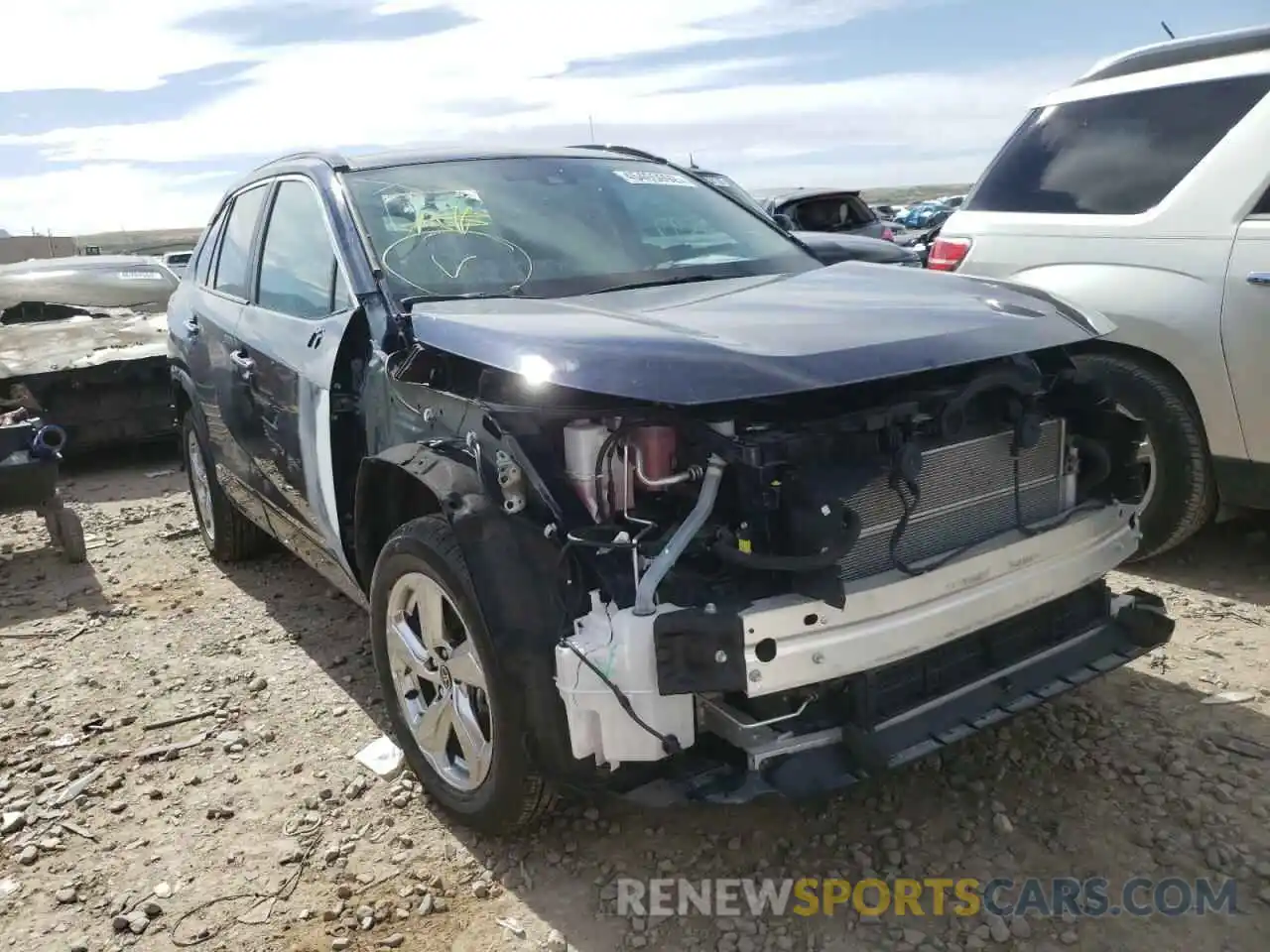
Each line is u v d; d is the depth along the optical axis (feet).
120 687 13.94
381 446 10.82
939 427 8.71
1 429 18.60
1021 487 9.70
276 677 13.98
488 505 8.80
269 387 13.16
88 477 27.53
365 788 11.07
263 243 14.53
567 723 8.47
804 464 8.16
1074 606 10.16
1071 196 16.02
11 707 13.51
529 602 8.51
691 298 10.69
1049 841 9.56
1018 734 11.25
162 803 11.07
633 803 8.36
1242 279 13.75
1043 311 10.02
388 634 10.61
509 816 9.39
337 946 8.75
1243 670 12.40
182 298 18.40
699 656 7.77
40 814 10.96
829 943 8.48
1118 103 15.89
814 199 54.60
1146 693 12.00
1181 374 14.47
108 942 9.00
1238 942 8.26
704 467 8.38
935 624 8.61
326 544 12.57
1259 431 13.88
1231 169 14.21
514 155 13.75
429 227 11.90
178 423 19.36
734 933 8.62
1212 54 15.20
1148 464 15.07
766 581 8.31
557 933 8.75
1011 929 8.52
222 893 9.53
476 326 9.53
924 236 48.62
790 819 10.08
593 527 8.40
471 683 9.40
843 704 8.51
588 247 12.28
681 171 14.94
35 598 17.76
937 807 10.13
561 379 8.32
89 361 26.03
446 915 9.07
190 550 19.99
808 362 8.23
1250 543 16.44
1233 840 9.44
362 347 11.28
